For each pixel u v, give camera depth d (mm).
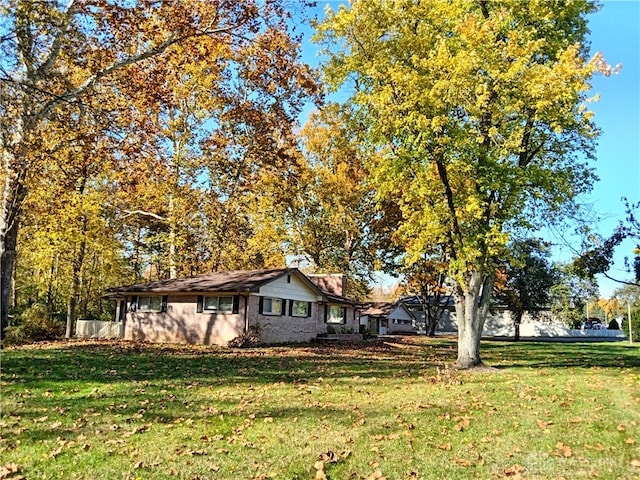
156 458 6137
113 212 28641
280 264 36625
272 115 25422
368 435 7297
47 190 18875
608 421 8016
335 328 32875
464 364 16547
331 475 5742
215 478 5555
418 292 43875
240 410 8844
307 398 10125
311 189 37500
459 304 17141
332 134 35906
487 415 8648
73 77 15148
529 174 15594
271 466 5949
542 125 16531
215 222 29141
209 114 26875
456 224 15812
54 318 28359
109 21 13461
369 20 16391
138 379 11969
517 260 15625
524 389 11430
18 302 33812
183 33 14578
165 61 15805
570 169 17719
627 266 17656
